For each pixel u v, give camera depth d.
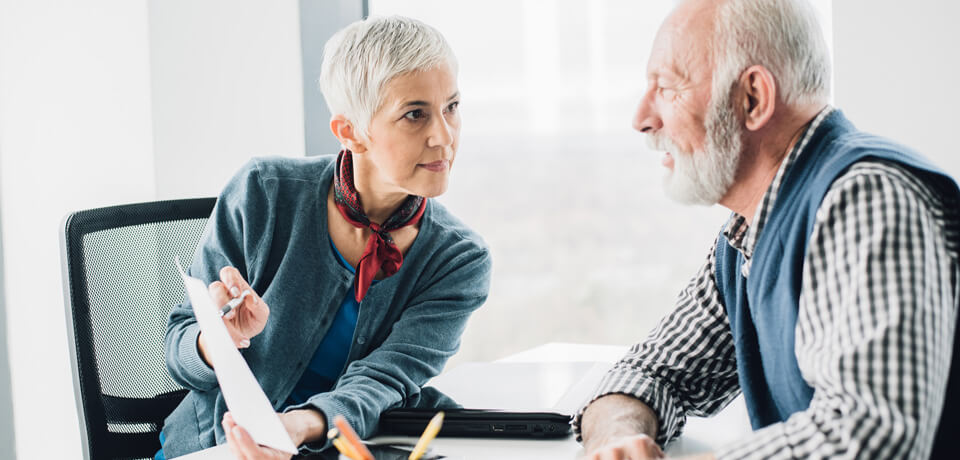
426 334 1.38
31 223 2.08
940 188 0.88
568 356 1.67
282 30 2.46
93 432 1.42
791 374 0.94
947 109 1.94
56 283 2.14
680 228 5.62
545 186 5.24
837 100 2.03
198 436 1.39
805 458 0.79
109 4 2.24
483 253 1.46
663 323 1.25
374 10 2.60
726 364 1.20
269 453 1.02
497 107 4.88
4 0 2.04
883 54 1.98
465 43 2.71
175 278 1.59
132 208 1.57
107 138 2.23
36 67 2.10
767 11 0.97
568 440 1.14
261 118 2.47
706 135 1.01
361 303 1.37
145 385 1.51
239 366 0.92
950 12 1.92
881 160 0.88
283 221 1.42
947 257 0.84
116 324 1.49
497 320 6.33
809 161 0.96
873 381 0.77
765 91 0.97
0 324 2.03
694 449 1.10
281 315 1.38
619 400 1.11
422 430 1.16
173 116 2.41
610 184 5.50
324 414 1.10
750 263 1.02
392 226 1.38
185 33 2.40
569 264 6.06
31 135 2.09
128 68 2.28
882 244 0.81
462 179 5.28
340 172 1.38
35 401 2.09
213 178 2.47
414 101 1.23
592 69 4.65
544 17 4.63
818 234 0.87
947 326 0.80
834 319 0.84
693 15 1.01
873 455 0.76
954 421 0.86
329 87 1.30
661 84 1.03
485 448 1.11
